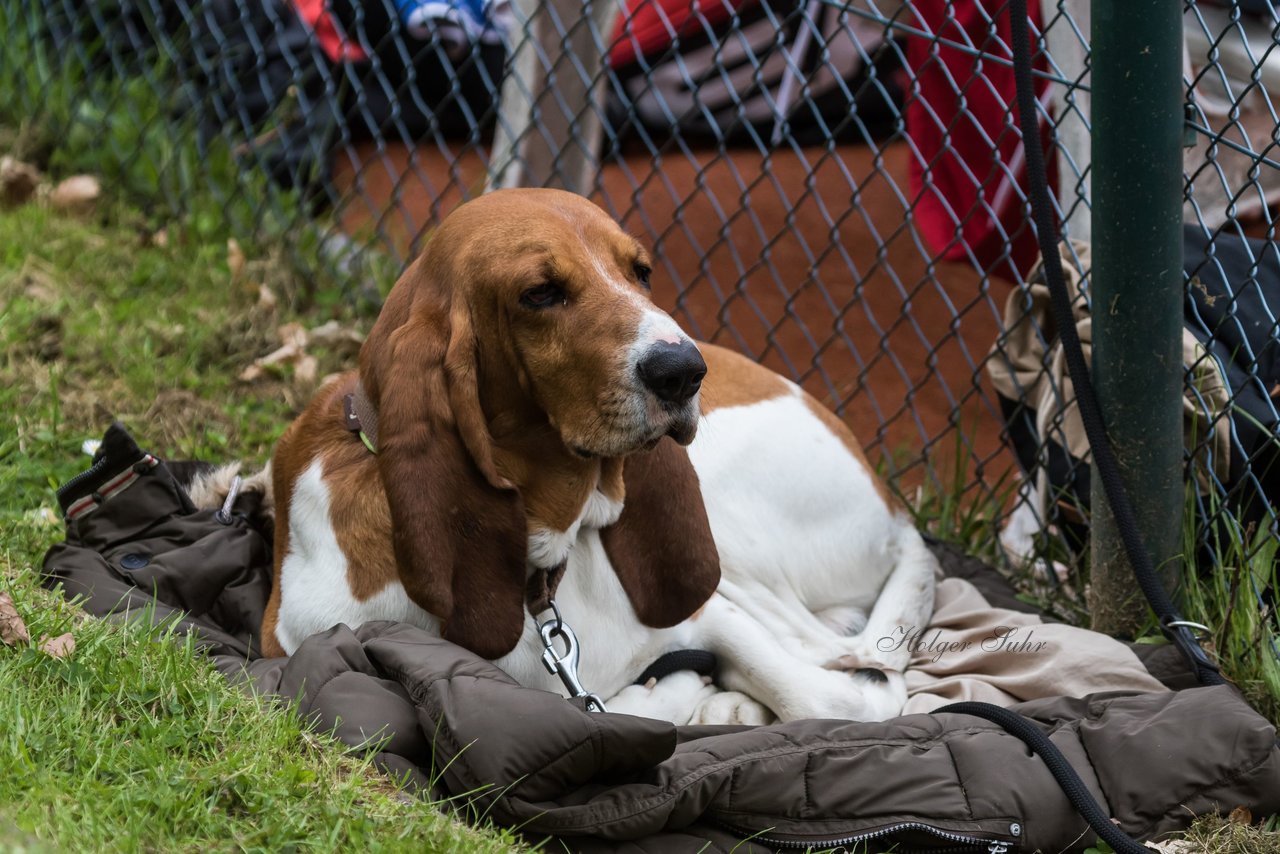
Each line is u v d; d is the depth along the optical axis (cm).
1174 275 549
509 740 434
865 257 1052
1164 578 592
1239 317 632
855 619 641
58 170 1016
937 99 862
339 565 521
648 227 852
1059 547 691
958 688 578
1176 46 521
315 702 464
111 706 448
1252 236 730
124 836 375
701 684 568
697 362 459
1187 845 462
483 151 1168
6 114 1068
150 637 492
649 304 474
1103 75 528
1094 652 567
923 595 633
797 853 463
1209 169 719
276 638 535
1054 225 591
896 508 660
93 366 791
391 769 443
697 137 1206
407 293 507
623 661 541
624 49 1110
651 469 529
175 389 792
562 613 524
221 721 448
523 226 485
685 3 1102
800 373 916
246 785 412
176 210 976
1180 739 479
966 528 721
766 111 1179
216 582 574
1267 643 561
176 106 1066
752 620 583
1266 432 582
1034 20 793
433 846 404
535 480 506
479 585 492
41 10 1120
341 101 1116
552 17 803
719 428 612
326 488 528
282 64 1080
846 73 1161
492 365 490
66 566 555
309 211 958
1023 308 697
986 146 854
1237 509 605
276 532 558
